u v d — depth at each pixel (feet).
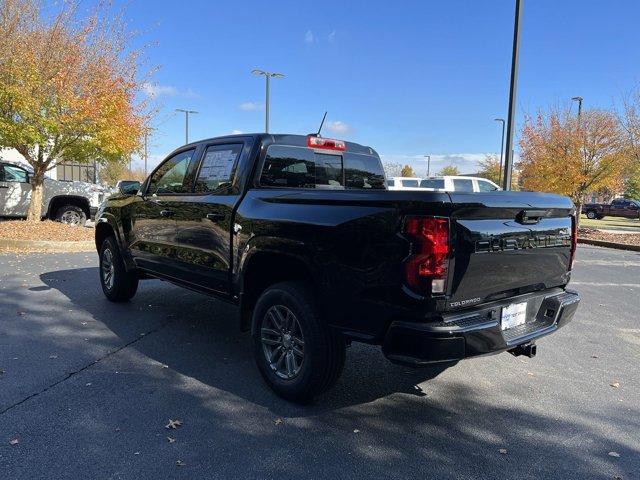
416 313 9.98
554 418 12.07
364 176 17.57
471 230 10.23
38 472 9.18
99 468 9.36
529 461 10.11
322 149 16.06
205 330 18.03
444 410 12.36
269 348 12.94
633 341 18.33
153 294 23.25
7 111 38.27
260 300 12.94
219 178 15.19
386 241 10.19
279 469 9.54
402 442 10.72
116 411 11.64
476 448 10.57
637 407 12.79
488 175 148.97
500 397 13.23
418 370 14.98
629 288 28.55
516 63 39.52
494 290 11.09
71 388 12.80
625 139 60.23
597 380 14.56
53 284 24.82
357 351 16.67
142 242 18.67
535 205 11.66
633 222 115.75
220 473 9.35
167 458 9.78
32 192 42.47
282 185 14.87
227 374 14.11
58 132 38.91
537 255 12.11
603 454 10.45
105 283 21.76
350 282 10.83
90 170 70.90
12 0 37.40
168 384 13.29
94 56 39.81
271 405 12.30
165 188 17.66
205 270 15.38
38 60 37.24
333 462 9.86
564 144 63.52
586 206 135.03
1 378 13.24
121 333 17.40
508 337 11.33
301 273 12.64
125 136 42.04
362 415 11.95
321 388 11.91
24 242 36.40
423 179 66.90
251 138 14.53
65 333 17.19
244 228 13.46
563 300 12.69
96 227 21.84
